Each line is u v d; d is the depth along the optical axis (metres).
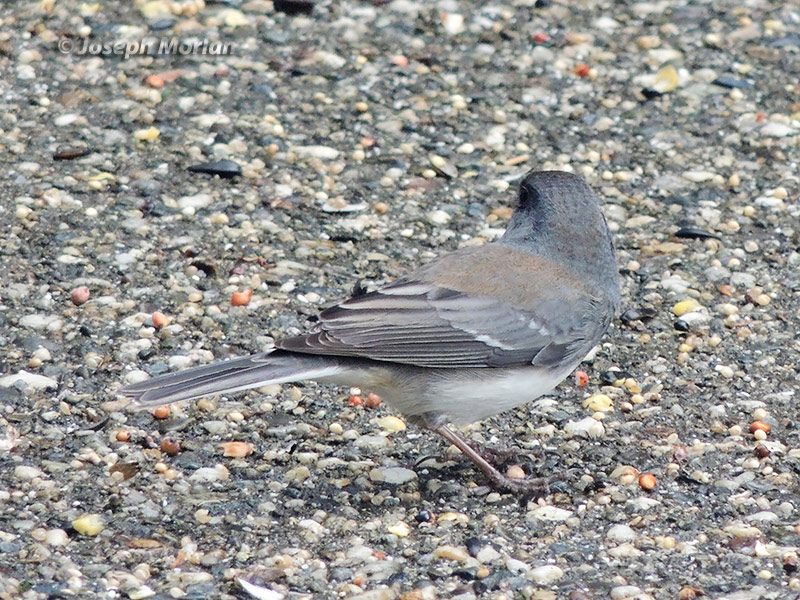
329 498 8.93
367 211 12.98
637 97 15.27
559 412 10.19
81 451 9.22
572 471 9.34
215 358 10.55
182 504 8.72
